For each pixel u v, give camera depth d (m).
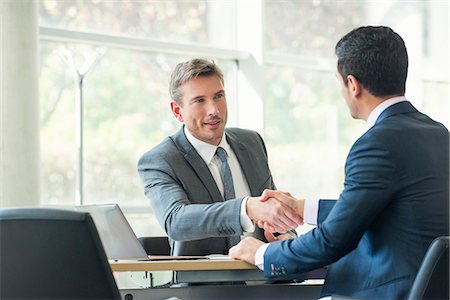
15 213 2.17
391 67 2.57
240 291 3.01
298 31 7.80
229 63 7.55
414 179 2.43
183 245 3.55
